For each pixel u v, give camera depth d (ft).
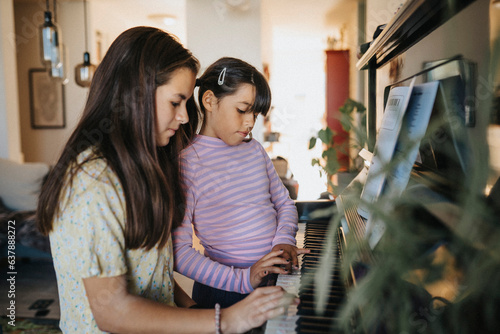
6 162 11.75
